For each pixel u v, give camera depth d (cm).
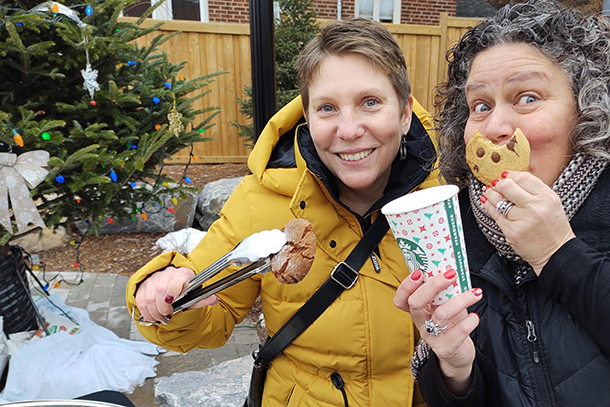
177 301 101
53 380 288
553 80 89
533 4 96
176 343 126
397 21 1014
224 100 840
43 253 540
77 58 291
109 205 344
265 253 84
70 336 319
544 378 93
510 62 90
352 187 122
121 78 337
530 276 96
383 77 116
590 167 90
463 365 96
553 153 91
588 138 88
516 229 82
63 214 320
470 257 107
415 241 86
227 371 280
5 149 281
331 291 124
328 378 130
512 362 98
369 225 131
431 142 132
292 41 726
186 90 358
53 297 371
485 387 103
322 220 126
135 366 315
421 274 88
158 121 345
